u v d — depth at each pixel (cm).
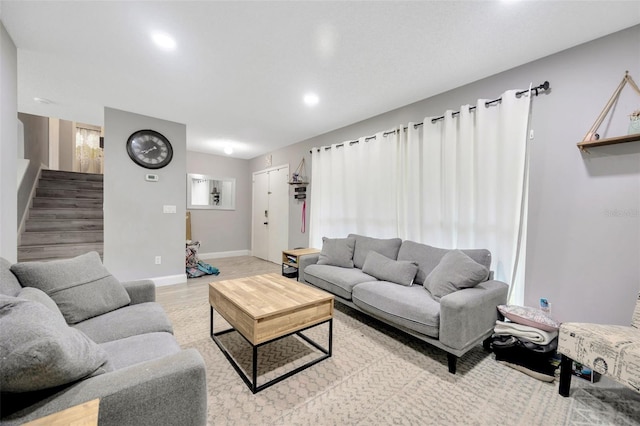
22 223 397
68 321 151
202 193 582
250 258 602
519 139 226
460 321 174
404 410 148
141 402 84
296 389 164
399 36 193
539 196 220
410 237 304
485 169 244
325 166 418
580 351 150
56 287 155
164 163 372
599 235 193
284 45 204
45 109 337
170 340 141
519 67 231
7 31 186
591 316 197
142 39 197
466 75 248
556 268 212
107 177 334
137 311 171
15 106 205
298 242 489
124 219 346
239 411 146
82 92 286
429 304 199
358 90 279
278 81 260
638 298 165
